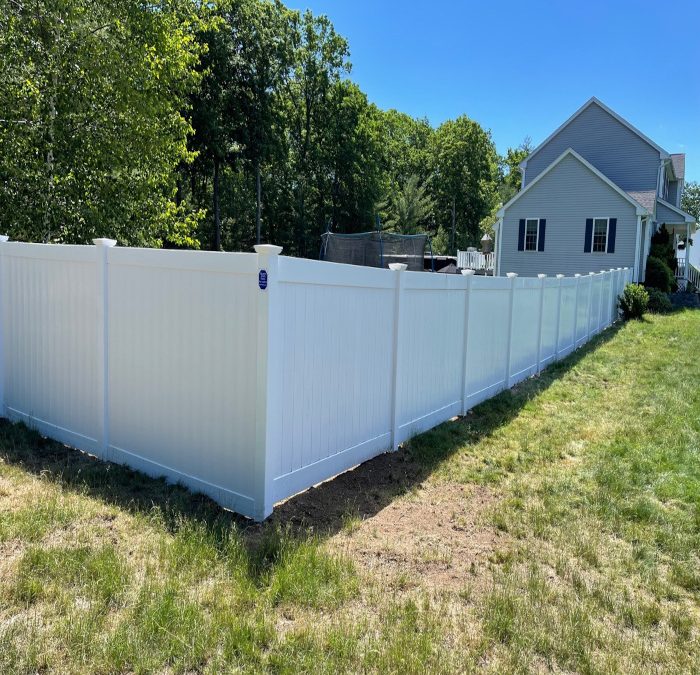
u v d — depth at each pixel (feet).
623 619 8.79
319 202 119.14
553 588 9.53
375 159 124.47
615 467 15.40
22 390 17.44
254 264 10.90
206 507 11.76
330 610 8.54
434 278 17.65
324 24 111.65
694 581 9.90
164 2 34.71
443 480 14.30
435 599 9.05
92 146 30.14
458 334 19.83
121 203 31.89
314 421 12.68
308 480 12.67
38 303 16.34
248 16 90.53
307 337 12.14
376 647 7.67
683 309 65.92
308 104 113.70
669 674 7.53
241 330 11.27
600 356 33.71
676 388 25.27
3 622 7.68
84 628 7.57
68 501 11.57
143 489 12.62
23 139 27.91
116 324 14.02
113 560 9.25
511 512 12.51
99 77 29.84
